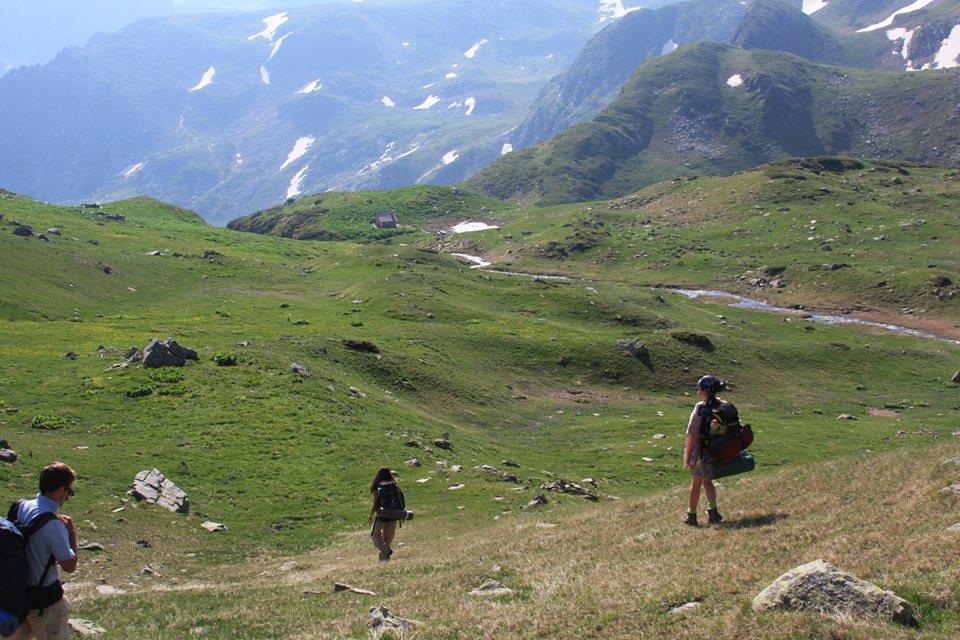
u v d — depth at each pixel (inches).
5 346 2359.7
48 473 437.1
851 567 521.3
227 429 1736.0
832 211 6353.3
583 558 730.2
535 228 7549.2
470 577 726.5
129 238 5177.2
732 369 3189.0
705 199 7554.1
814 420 2689.5
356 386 2325.3
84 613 663.1
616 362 3107.8
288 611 665.6
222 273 4640.8
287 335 2792.8
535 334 3361.2
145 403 1868.8
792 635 423.5
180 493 1327.5
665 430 2374.5
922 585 454.3
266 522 1296.8
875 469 833.5
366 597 705.6
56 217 5408.5
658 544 714.8
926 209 6195.9
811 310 4589.1
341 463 1625.2
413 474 1606.8
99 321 3068.4
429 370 2696.9
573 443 2274.9
